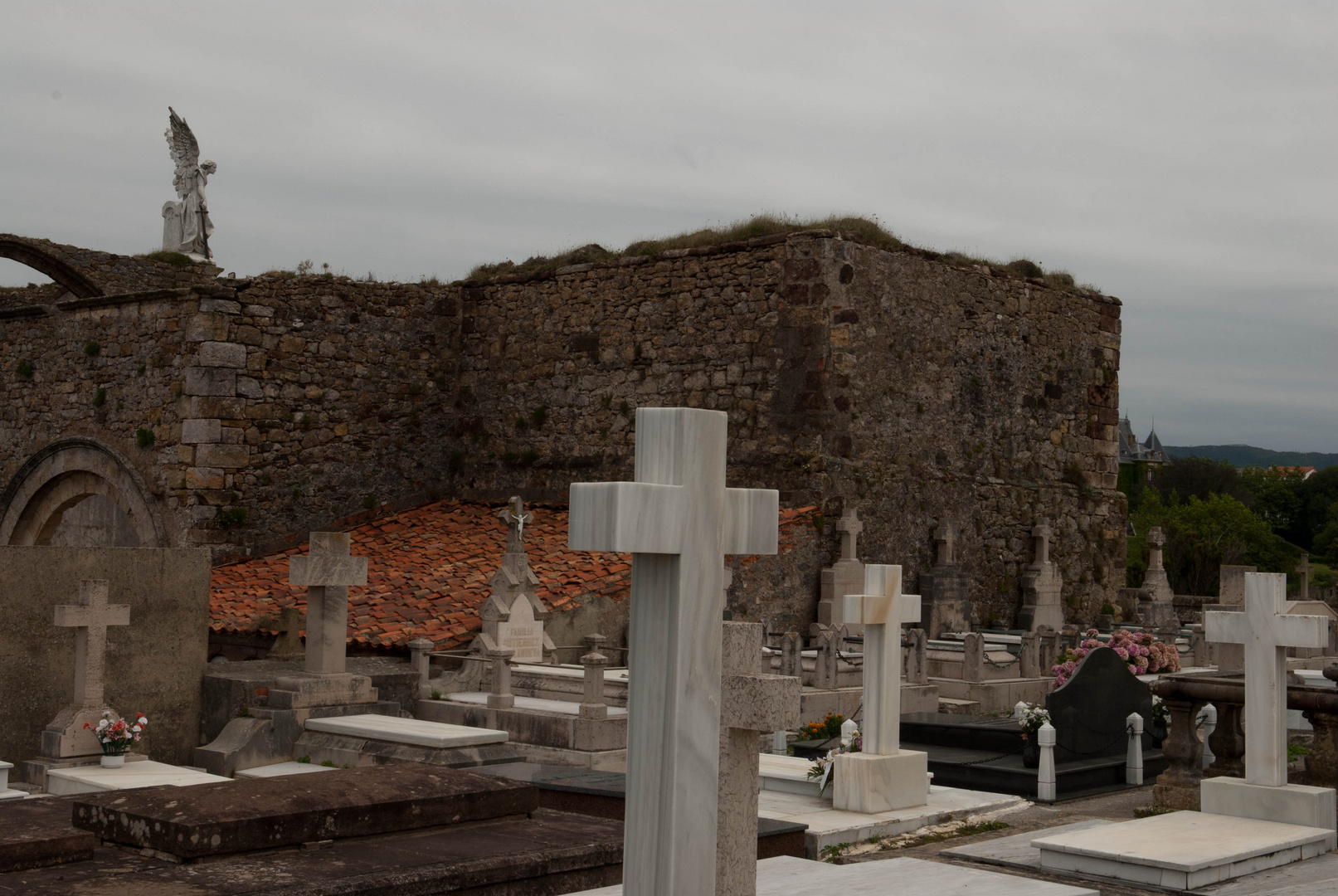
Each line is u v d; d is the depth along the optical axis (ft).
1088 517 91.71
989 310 84.58
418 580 66.23
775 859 24.72
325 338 82.94
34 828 22.97
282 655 52.85
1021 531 85.76
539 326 86.12
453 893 22.41
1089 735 44.06
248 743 43.88
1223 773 35.14
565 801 32.65
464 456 88.74
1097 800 41.19
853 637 67.21
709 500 14.96
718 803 15.75
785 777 38.17
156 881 20.86
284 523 79.71
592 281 83.56
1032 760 42.68
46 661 43.45
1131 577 161.89
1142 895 25.44
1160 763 46.14
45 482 86.33
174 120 104.12
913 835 34.12
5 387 90.58
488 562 69.15
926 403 79.36
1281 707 30.45
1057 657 65.82
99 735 40.93
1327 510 276.21
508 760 40.83
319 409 82.28
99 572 44.83
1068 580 89.45
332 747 43.42
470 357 89.51
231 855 22.70
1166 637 77.97
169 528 77.41
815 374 73.15
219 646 62.49
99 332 83.66
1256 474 292.20
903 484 77.20
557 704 50.47
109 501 83.46
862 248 75.72
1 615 42.42
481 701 51.60
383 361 86.22
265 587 68.23
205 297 77.30
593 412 82.84
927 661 61.52
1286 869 27.27
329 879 21.33
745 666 16.97
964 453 82.02
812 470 72.38
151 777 39.65
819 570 71.61
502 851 23.99
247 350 78.64
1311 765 32.68
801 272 74.13
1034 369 88.17
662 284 80.18
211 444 76.59
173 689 46.80
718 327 77.25
